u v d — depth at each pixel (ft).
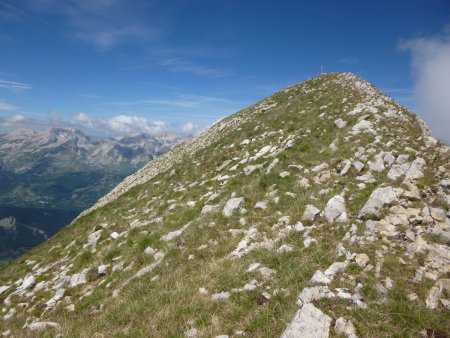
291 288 26.16
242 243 36.55
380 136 58.59
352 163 49.21
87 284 44.75
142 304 30.22
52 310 39.86
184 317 26.09
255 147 82.17
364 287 24.61
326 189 43.96
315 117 87.86
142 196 89.40
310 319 21.17
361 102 90.07
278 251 32.07
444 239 29.07
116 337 26.35
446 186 36.52
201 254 37.42
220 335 22.68
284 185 49.21
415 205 34.12
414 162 43.80
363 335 20.45
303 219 37.88
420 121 85.66
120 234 58.85
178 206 61.05
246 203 47.14
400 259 27.55
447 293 23.68
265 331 22.31
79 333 29.22
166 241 45.29
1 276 66.08
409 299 23.53
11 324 40.06
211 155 92.73
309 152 59.98
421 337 20.39
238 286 28.40
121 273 41.98
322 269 28.22
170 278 33.99
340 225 34.99
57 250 70.95
